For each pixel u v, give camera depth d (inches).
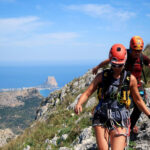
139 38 150.9
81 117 362.3
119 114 119.1
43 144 334.6
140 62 156.8
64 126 380.2
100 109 122.7
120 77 119.8
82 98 123.3
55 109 624.4
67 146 279.1
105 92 121.6
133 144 174.6
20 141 417.4
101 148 115.6
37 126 482.9
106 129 121.0
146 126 191.9
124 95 119.3
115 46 118.8
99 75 124.5
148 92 235.6
